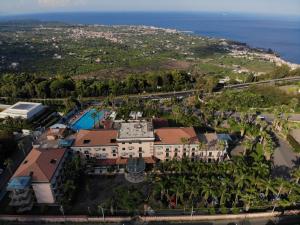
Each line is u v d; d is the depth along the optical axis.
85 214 100.50
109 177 119.81
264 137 142.50
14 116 170.75
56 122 175.62
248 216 98.81
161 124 152.62
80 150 125.38
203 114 180.88
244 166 110.06
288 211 99.88
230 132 159.50
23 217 97.75
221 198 99.19
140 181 116.81
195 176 111.44
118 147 124.81
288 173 123.81
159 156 128.50
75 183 113.88
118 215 99.50
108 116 179.62
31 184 99.88
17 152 143.25
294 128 168.75
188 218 98.19
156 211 101.38
